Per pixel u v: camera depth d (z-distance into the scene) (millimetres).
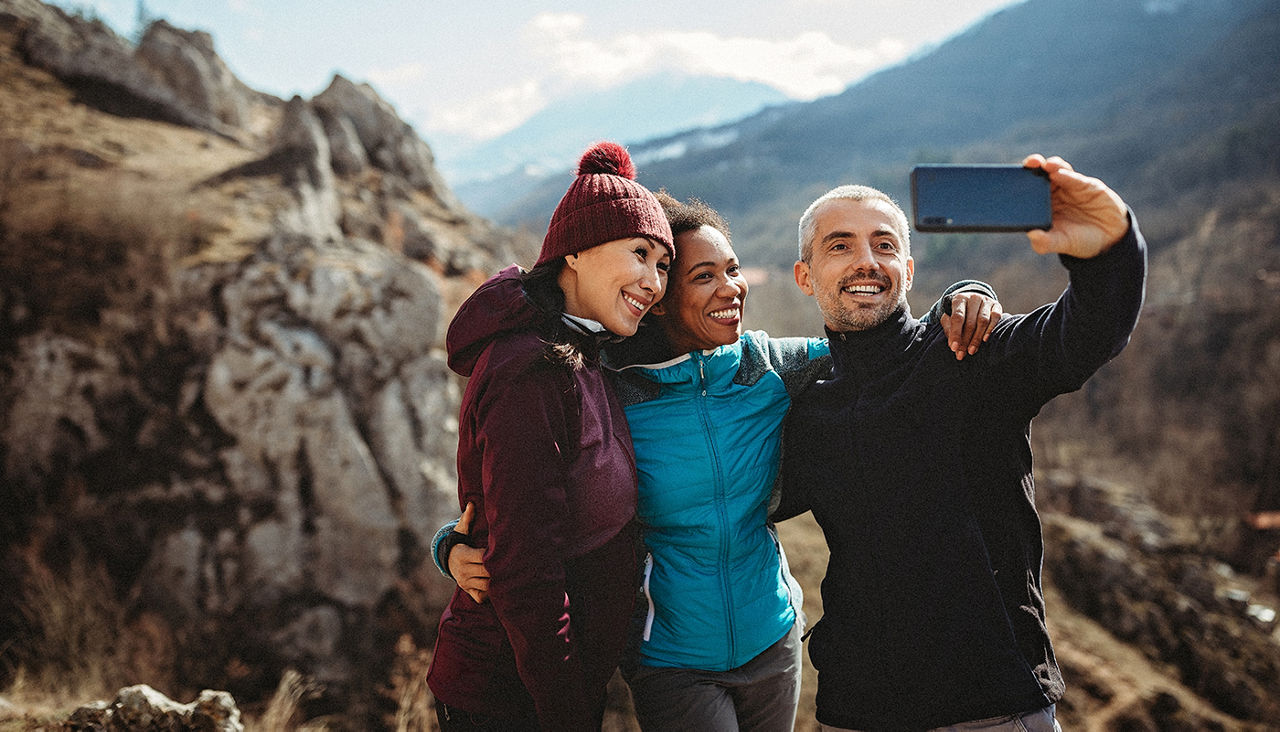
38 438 10078
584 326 1980
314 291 11219
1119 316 1647
